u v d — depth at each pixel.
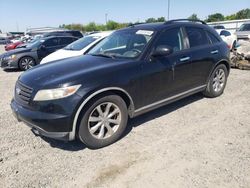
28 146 3.68
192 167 3.04
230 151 3.36
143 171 3.01
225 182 2.75
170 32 4.41
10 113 5.04
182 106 5.06
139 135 3.91
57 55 7.70
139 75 3.77
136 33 4.44
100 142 3.53
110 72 3.50
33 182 2.89
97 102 3.39
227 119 4.39
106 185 2.80
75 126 3.26
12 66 10.70
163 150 3.45
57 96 3.15
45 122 3.18
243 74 7.93
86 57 4.30
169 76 4.22
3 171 3.10
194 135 3.84
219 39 5.43
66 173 3.04
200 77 4.92
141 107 3.95
